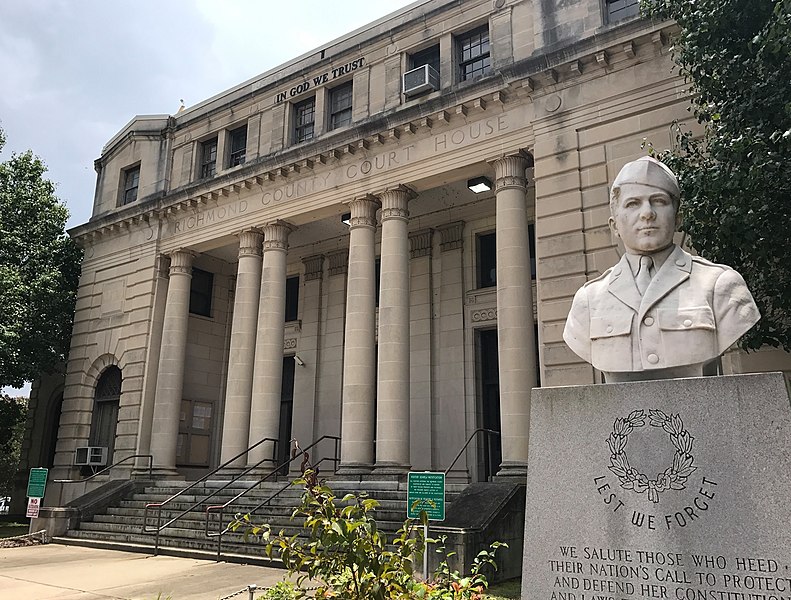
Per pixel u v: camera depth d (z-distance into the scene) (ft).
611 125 53.88
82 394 87.61
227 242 81.97
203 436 88.48
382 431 59.52
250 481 67.15
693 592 15.61
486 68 65.98
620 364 18.69
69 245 100.53
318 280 88.69
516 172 58.85
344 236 86.69
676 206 19.63
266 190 76.59
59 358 96.53
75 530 64.49
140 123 93.76
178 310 82.33
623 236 19.72
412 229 80.23
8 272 82.58
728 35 35.70
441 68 67.51
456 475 70.28
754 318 17.69
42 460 102.94
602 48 54.24
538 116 57.57
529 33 61.52
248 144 82.17
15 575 43.14
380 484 56.54
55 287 94.07
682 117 50.67
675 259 19.24
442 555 36.81
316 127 76.07
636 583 16.29
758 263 34.30
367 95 72.18
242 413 71.97
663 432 16.98
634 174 19.69
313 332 86.89
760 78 34.12
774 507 15.33
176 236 84.58
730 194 33.22
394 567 18.56
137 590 37.47
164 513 63.36
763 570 15.07
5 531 77.20
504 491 44.50
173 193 84.02
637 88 53.16
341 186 69.62
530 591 17.49
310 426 83.51
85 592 37.04
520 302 55.42
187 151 89.04
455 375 73.77
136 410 80.74
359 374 63.16
